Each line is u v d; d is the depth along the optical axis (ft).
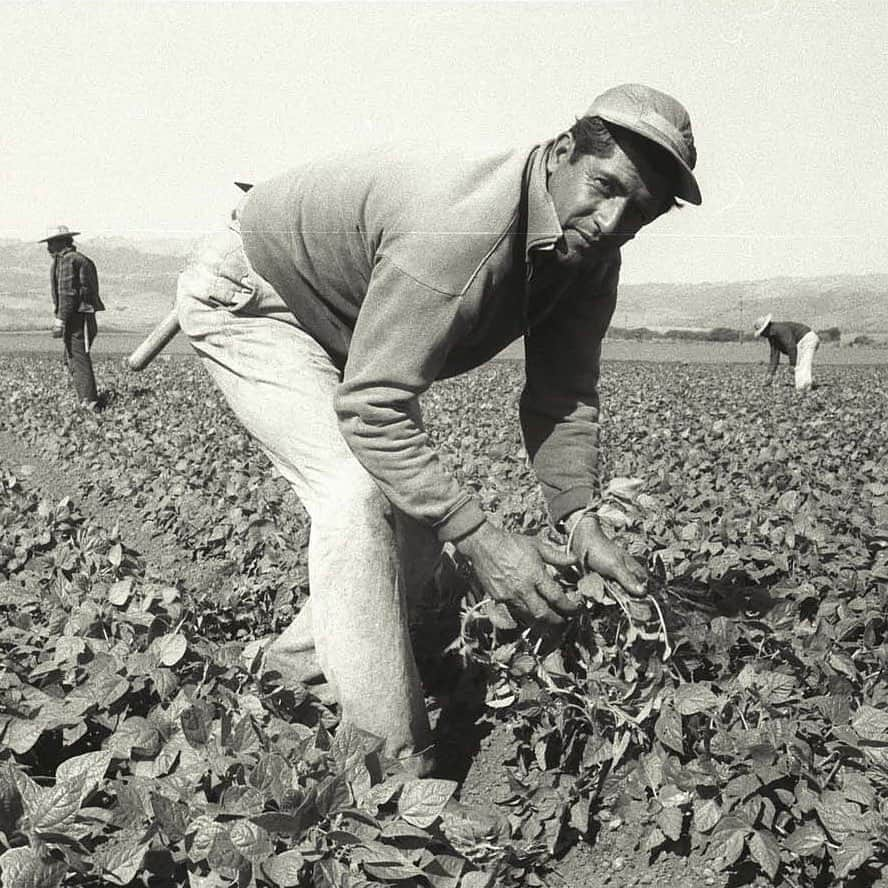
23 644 12.11
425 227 8.13
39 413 37.91
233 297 10.05
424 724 9.93
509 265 8.44
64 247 38.34
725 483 21.52
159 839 8.39
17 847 7.75
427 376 8.55
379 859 8.11
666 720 9.32
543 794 9.75
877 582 13.37
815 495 19.60
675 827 9.11
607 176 8.03
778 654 11.05
